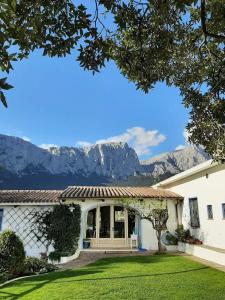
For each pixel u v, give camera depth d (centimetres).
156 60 698
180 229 1891
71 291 834
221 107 753
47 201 1819
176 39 738
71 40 528
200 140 782
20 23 443
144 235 1923
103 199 1919
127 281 959
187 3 453
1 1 282
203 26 556
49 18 501
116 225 2055
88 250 1828
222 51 761
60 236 1609
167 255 1620
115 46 641
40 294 809
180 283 927
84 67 543
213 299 754
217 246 1515
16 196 1989
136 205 1969
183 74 805
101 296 785
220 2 650
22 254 1147
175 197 1972
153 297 775
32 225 1797
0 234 1133
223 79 751
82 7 508
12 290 866
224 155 751
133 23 586
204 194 1688
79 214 1758
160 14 586
